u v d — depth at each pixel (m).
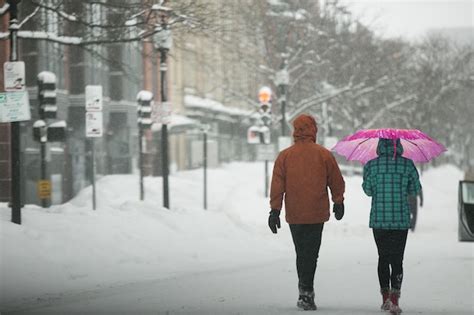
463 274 30.44
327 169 21.42
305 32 106.44
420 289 26.11
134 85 109.56
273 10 105.25
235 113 166.88
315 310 21.17
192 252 37.09
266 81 108.38
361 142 23.34
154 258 34.25
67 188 95.88
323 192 21.30
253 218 64.56
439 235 61.62
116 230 36.56
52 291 25.77
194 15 53.97
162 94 50.97
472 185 50.03
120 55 100.00
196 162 128.38
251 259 37.09
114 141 108.69
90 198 73.06
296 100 107.25
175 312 21.03
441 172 131.75
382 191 20.77
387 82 113.81
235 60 107.25
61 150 92.69
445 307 21.98
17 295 24.83
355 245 49.03
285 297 24.09
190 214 45.19
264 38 103.81
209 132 153.75
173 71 135.50
